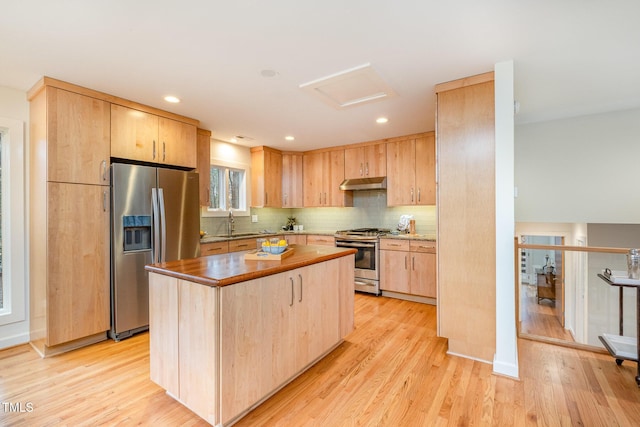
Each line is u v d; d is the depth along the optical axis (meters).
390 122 3.69
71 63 2.21
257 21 1.72
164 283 1.88
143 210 2.96
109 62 2.20
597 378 2.17
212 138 4.45
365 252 4.41
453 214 2.47
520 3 1.57
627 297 3.42
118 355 2.51
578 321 3.85
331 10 1.62
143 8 1.60
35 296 2.65
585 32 1.84
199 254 3.45
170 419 1.74
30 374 2.21
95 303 2.69
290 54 2.10
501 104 2.22
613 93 2.93
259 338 1.83
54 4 1.56
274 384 1.94
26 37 1.87
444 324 2.54
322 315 2.41
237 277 1.67
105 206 2.76
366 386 2.09
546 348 2.68
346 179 4.91
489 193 2.33
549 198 4.02
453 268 2.48
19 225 2.68
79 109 2.60
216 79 2.49
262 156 4.95
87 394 1.97
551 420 1.73
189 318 1.72
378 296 4.32
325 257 2.41
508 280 2.22
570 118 3.87
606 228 4.04
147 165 3.26
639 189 3.57
